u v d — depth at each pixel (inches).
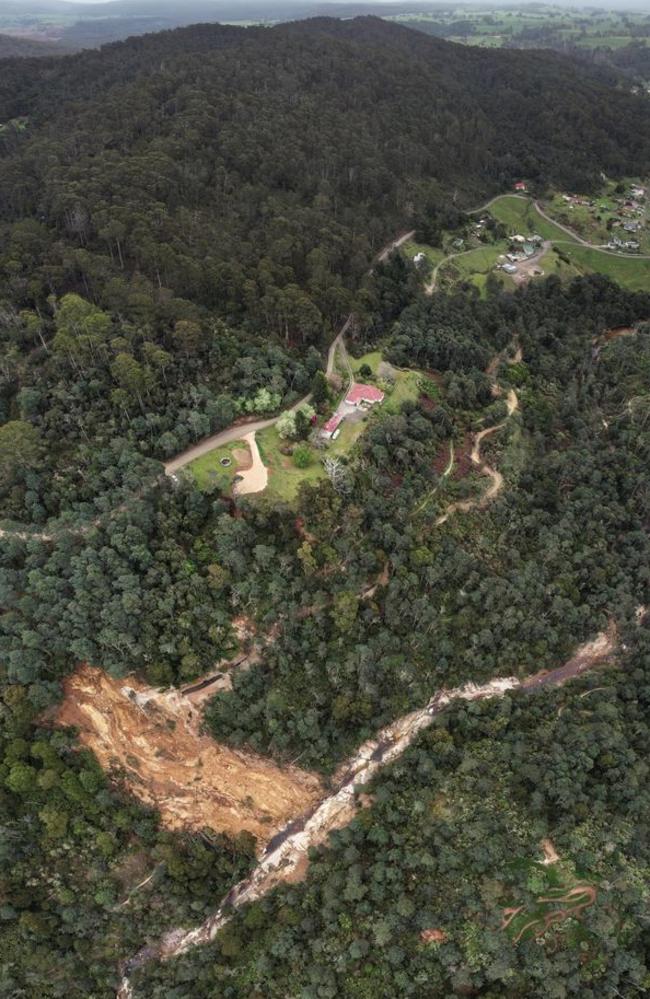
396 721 3762.3
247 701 3545.8
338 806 3538.4
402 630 3902.6
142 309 4525.1
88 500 3735.2
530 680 4033.0
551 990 2736.2
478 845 3166.8
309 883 3282.5
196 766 3472.0
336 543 3821.4
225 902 3331.7
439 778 3452.3
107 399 4131.4
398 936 2982.3
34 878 3041.3
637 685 3937.0
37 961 2923.2
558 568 4350.4
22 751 3107.8
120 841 3228.3
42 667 3225.9
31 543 3417.8
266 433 4409.5
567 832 3198.8
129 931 3120.1
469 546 4279.0
